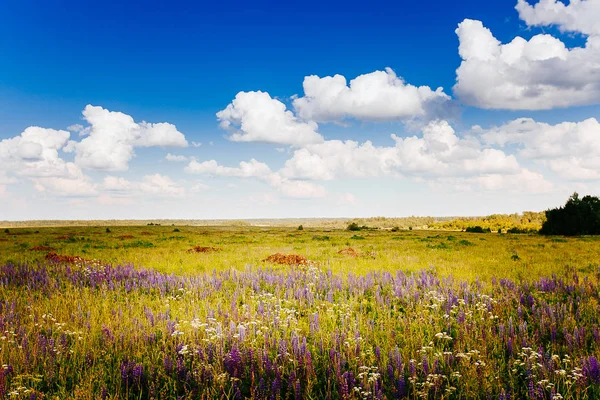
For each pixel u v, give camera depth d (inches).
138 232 2420.0
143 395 235.8
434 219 7352.4
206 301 429.4
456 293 451.5
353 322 349.1
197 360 266.4
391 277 557.3
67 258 834.8
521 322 343.3
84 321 343.9
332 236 1950.1
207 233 2425.0
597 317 353.1
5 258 887.1
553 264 738.8
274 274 607.2
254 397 215.6
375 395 218.2
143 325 340.5
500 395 210.2
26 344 286.0
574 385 227.6
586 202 2439.7
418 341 307.0
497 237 2027.6
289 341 295.7
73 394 228.1
